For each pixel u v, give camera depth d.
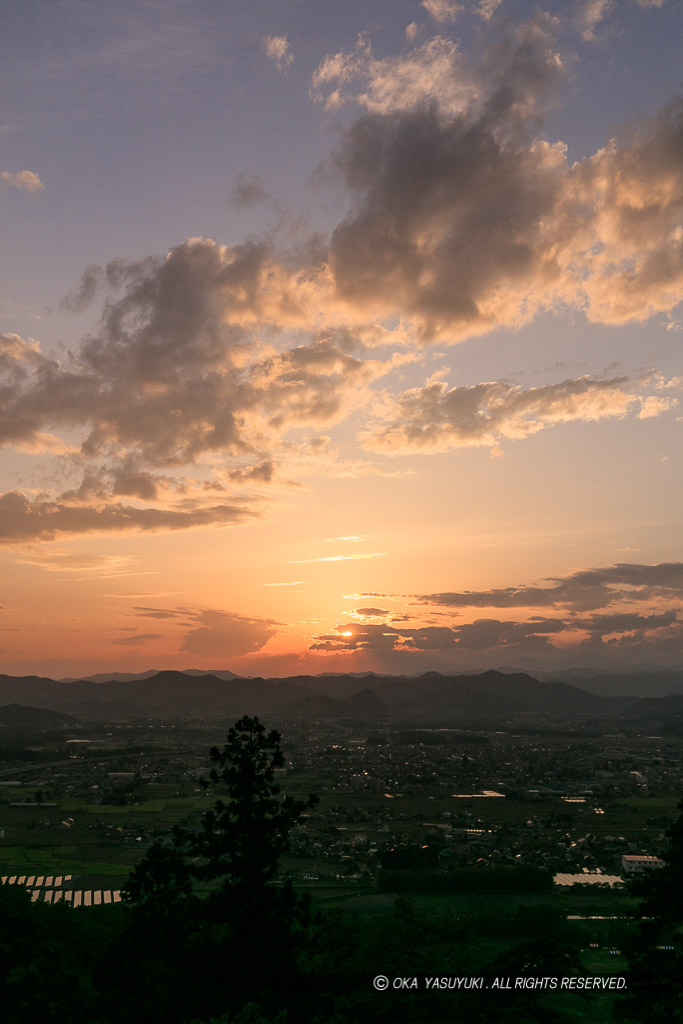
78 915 68.06
